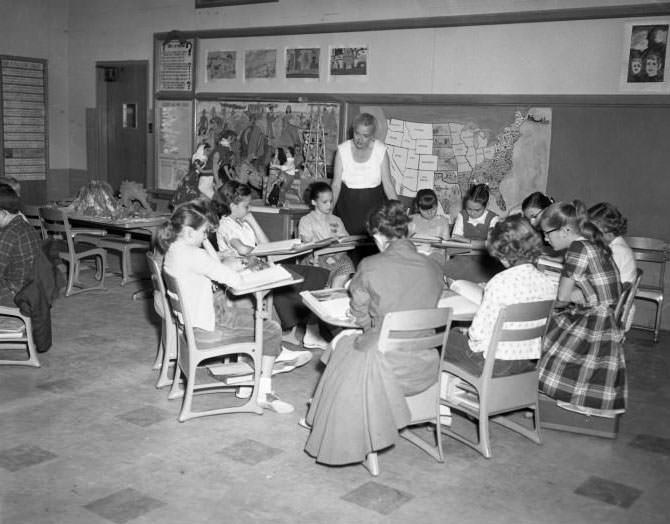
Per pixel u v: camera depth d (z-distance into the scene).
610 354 3.89
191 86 9.10
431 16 7.01
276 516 3.00
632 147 6.18
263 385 4.14
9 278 4.67
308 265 5.54
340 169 5.91
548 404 4.03
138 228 7.07
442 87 7.05
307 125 7.98
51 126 10.64
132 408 4.12
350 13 7.57
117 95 10.18
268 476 3.35
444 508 3.12
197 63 9.02
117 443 3.65
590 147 6.35
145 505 3.04
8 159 10.15
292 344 5.42
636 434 4.04
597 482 3.43
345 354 3.38
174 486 3.22
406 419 3.34
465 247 5.17
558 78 6.42
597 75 6.23
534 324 3.60
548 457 3.69
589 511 3.14
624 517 3.10
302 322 5.51
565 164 6.48
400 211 3.44
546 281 3.58
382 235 3.48
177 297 3.88
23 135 10.29
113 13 9.95
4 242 4.58
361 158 5.85
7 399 4.19
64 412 4.03
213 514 2.99
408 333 3.37
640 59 6.03
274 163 8.28
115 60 10.03
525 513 3.10
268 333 4.13
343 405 3.30
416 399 3.49
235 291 3.75
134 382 4.55
